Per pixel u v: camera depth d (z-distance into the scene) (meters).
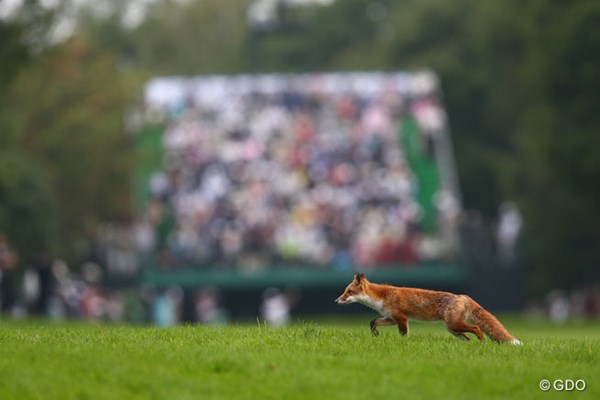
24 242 110.00
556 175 128.12
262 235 115.94
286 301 109.19
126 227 139.38
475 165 163.25
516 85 164.75
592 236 131.25
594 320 102.19
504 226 122.25
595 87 125.88
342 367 28.20
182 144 131.88
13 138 112.81
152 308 109.75
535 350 32.12
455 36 176.25
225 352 29.42
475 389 27.03
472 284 115.81
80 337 33.03
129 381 26.23
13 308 92.38
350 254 114.12
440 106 146.25
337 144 130.12
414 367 28.34
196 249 113.75
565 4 129.88
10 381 25.83
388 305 33.34
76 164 132.12
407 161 127.62
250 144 130.88
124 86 149.88
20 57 77.69
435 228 117.88
